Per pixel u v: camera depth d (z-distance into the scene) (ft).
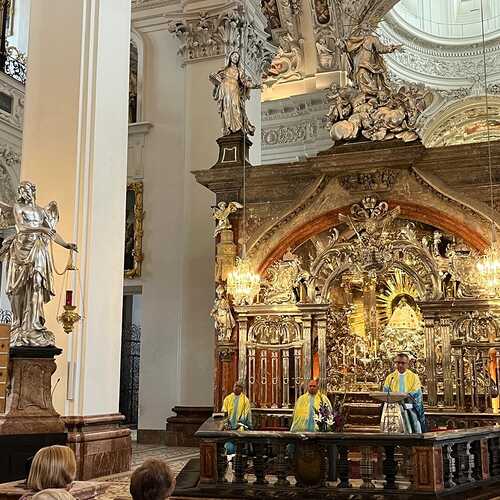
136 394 82.28
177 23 63.00
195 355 58.13
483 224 46.03
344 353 48.16
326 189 49.93
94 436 36.24
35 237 34.42
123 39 41.96
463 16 98.48
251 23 64.85
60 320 34.19
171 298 60.49
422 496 25.07
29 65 40.29
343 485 26.45
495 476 29.76
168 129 63.16
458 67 97.45
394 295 48.16
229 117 53.98
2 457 31.89
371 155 48.26
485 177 46.62
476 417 43.14
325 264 49.19
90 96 39.42
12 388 33.42
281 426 47.42
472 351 45.14
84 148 38.81
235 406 40.45
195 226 60.08
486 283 43.19
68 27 40.04
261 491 26.68
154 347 60.23
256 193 51.96
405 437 25.70
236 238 51.78
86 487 22.79
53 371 34.40
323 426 33.81
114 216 40.06
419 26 96.32
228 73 54.60
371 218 48.21
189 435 56.29
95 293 38.17
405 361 34.12
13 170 67.87
